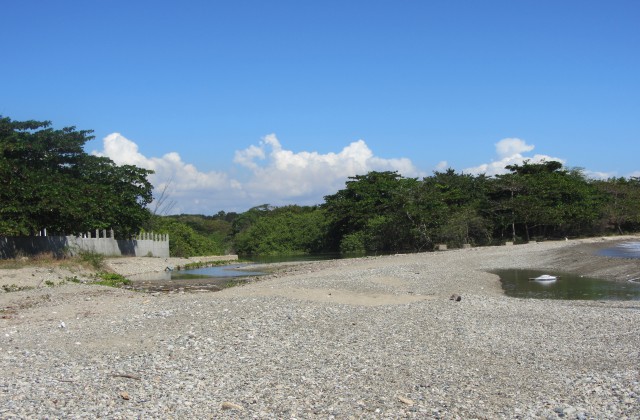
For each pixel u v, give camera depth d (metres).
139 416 8.86
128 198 53.97
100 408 9.19
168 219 81.69
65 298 24.67
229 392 10.32
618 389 10.55
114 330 16.02
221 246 102.25
